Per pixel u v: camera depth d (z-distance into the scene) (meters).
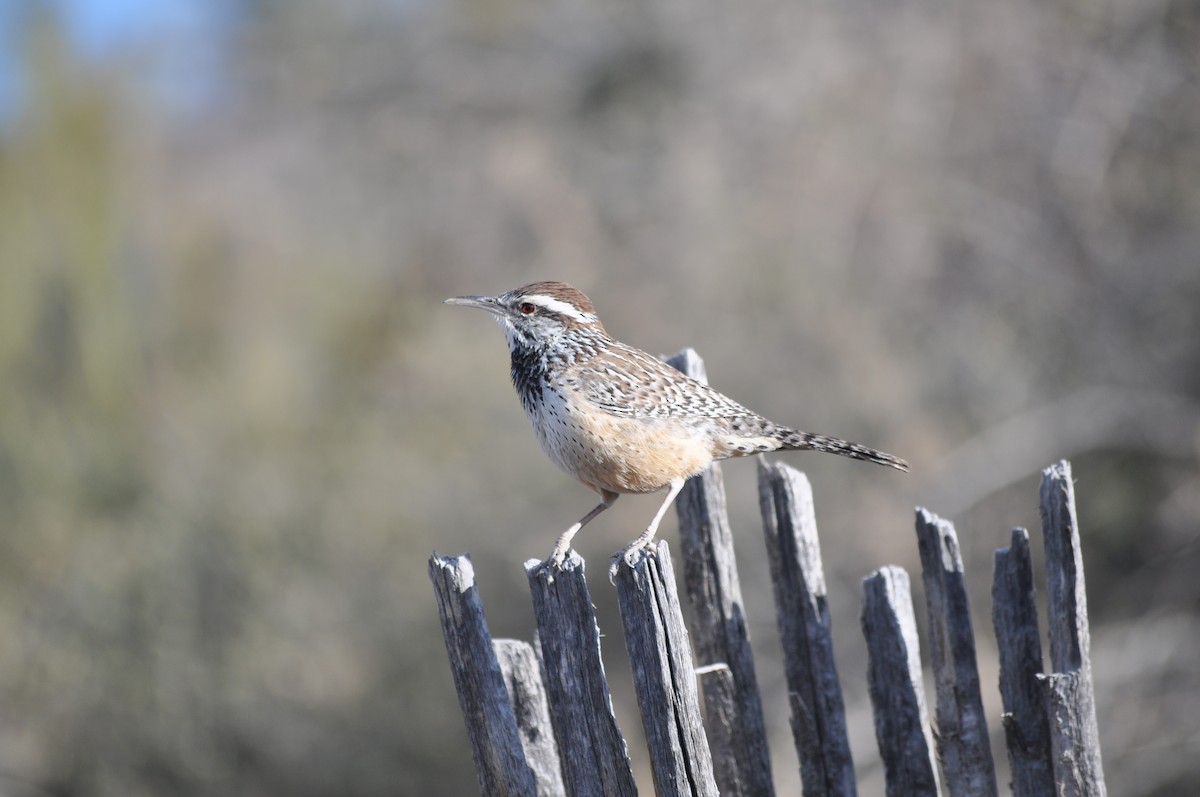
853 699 14.09
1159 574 14.41
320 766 15.61
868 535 15.02
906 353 15.99
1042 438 14.73
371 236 19.59
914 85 16.45
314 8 21.19
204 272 16.58
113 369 15.09
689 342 16.91
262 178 20.50
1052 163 15.38
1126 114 15.04
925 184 16.16
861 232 16.34
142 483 15.34
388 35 20.95
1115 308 14.91
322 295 17.42
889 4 16.88
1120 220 15.18
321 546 16.02
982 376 15.47
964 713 4.62
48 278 14.77
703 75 18.22
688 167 17.47
